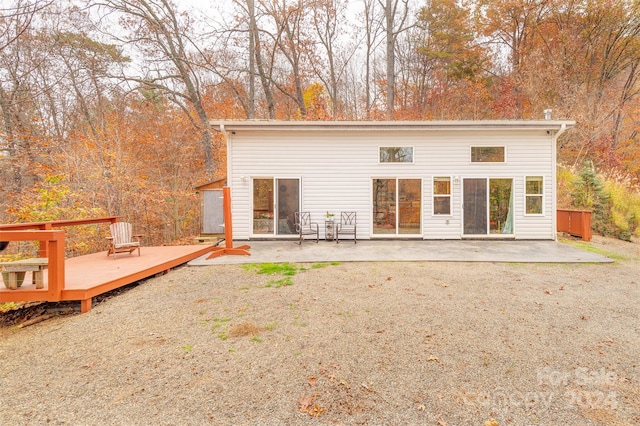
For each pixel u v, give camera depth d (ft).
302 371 9.80
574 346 11.27
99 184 35.12
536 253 26.18
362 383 9.20
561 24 60.18
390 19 58.65
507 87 58.49
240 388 9.01
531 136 32.30
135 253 25.16
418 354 10.75
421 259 24.18
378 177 33.14
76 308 15.42
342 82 72.95
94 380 9.53
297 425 7.57
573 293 16.79
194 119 55.62
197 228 45.93
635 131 56.34
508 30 64.90
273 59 55.57
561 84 52.75
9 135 31.68
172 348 11.36
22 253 25.27
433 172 32.96
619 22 56.59
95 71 43.24
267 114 63.77
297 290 17.40
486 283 18.47
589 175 36.47
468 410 8.07
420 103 70.59
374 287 17.80
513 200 32.50
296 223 33.35
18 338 12.71
